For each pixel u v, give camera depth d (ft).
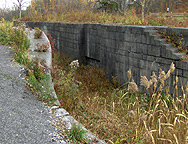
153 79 16.60
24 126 11.41
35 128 11.47
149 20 35.63
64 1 87.15
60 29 53.78
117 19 41.27
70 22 51.88
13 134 10.56
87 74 34.47
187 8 60.54
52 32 59.47
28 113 12.85
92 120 16.58
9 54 23.13
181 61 21.15
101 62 37.68
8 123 11.35
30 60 20.38
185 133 14.74
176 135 14.70
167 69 22.97
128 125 15.52
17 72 18.51
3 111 12.40
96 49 39.73
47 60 22.43
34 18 81.87
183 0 62.18
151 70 25.30
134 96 24.34
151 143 14.35
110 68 34.60
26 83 16.87
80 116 16.44
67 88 19.67
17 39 25.96
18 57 21.31
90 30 41.37
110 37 33.65
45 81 17.51
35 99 15.10
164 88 21.36
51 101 15.34
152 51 24.80
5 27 31.60
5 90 15.15
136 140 13.48
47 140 10.71
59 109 14.42
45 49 26.78
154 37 24.29
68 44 50.08
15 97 14.46
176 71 21.80
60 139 11.05
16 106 13.32
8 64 20.10
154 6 69.26
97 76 33.63
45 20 68.59
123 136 14.33
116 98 23.99
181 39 22.43
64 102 18.04
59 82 19.57
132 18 39.86
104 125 15.61
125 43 29.81
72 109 18.06
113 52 33.22
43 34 40.34
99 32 37.58
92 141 11.75
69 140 11.16
